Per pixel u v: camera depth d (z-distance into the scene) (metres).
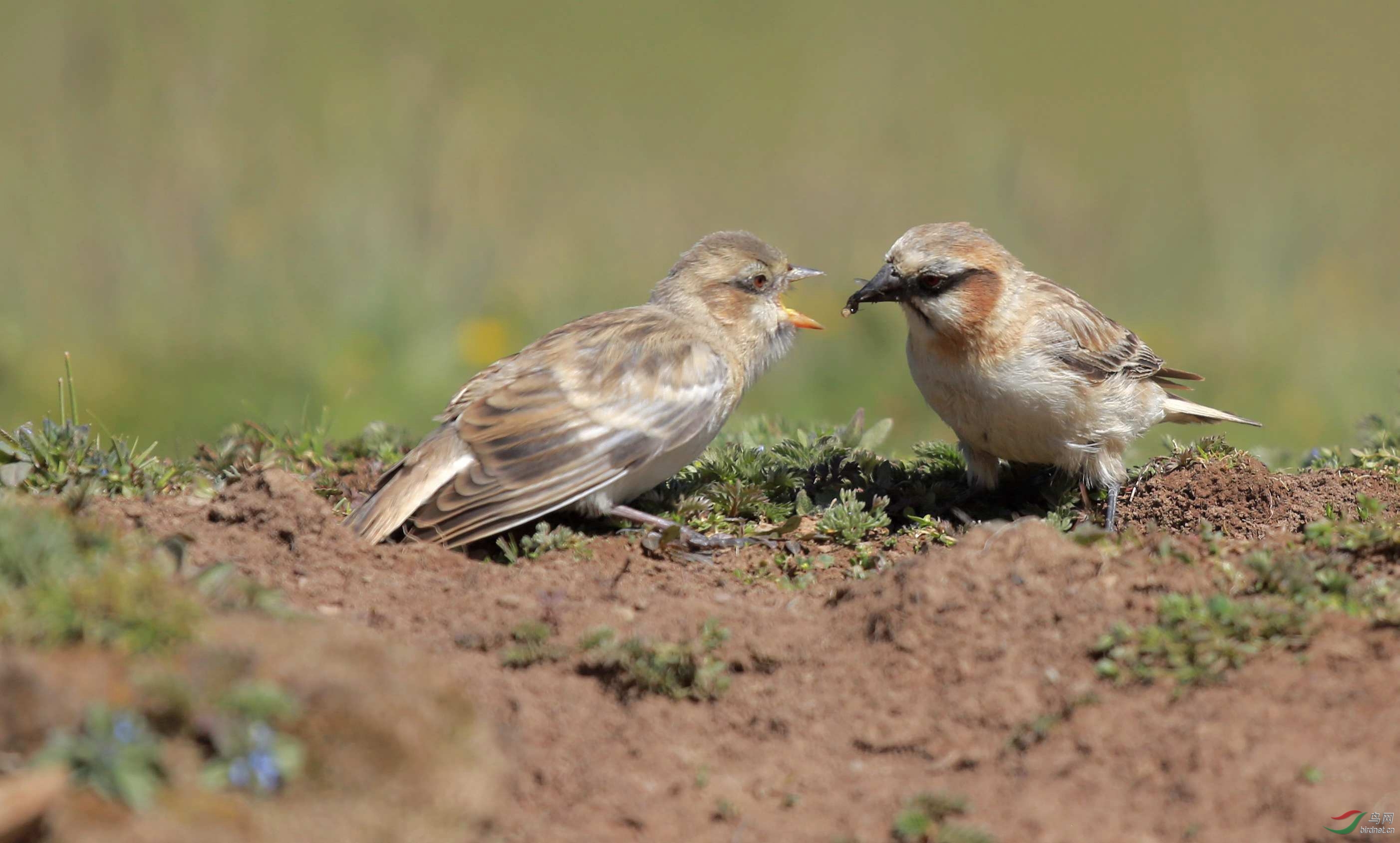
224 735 5.85
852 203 25.22
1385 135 28.72
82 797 5.61
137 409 18.38
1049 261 24.45
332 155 23.30
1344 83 32.38
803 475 11.75
